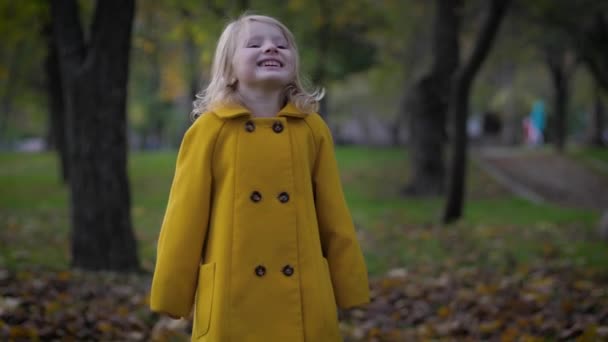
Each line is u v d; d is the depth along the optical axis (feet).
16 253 21.09
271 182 7.13
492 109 111.45
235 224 7.02
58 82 47.57
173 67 61.36
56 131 49.21
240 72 7.32
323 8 45.60
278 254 7.07
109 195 18.81
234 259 6.99
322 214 7.59
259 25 7.47
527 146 100.48
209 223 7.29
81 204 18.81
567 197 50.37
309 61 45.03
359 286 7.43
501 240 26.66
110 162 18.78
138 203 41.57
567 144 104.83
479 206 41.01
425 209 38.32
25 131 130.11
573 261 21.79
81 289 15.56
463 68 30.14
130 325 13.37
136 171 56.08
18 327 11.52
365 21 49.90
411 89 46.14
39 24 37.70
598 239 26.66
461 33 54.44
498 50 59.72
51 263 19.84
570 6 45.03
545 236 27.73
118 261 19.01
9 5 30.07
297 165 7.28
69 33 18.35
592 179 57.72
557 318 13.76
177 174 7.31
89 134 18.56
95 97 18.40
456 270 20.94
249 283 6.98
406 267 21.98
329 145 7.76
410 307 16.06
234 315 6.94
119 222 19.03
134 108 98.53
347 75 51.16
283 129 7.29
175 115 101.65
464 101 30.81
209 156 7.16
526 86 97.76
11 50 54.70
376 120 117.19
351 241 7.48
